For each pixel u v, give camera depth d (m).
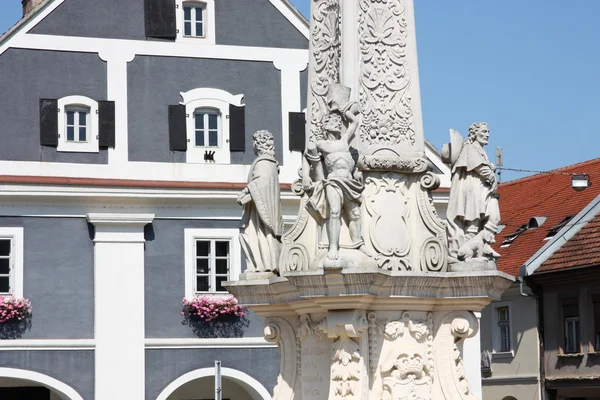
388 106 17.69
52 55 38.31
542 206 50.47
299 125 39.78
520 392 46.69
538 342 45.66
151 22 39.09
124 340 37.03
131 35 38.97
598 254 43.31
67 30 38.50
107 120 38.31
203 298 37.56
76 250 37.16
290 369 17.89
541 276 45.16
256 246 18.09
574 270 43.56
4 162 37.41
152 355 37.25
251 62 39.75
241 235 18.20
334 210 16.55
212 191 38.00
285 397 17.86
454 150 17.30
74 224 37.22
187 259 37.81
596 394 42.91
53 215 37.09
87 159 38.06
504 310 48.16
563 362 44.44
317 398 17.27
